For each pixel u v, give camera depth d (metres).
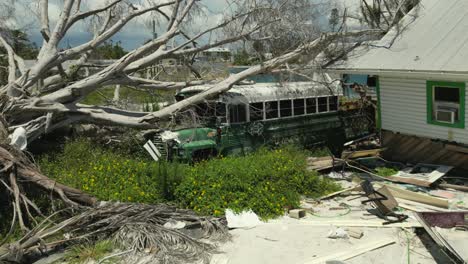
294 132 12.96
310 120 13.29
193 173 9.62
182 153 11.33
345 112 14.16
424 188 10.04
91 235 7.39
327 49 13.15
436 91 11.05
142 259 6.76
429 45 11.27
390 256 6.83
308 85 13.43
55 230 7.20
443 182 10.22
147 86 13.25
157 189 9.30
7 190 8.39
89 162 10.43
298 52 12.48
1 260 6.57
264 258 6.87
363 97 14.44
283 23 12.88
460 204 9.01
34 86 13.35
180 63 14.68
